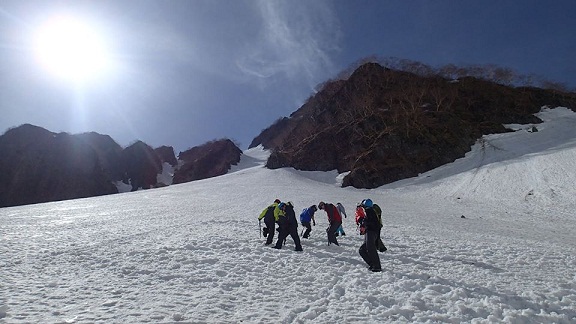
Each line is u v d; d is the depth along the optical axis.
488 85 74.38
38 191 83.38
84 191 87.31
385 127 62.03
